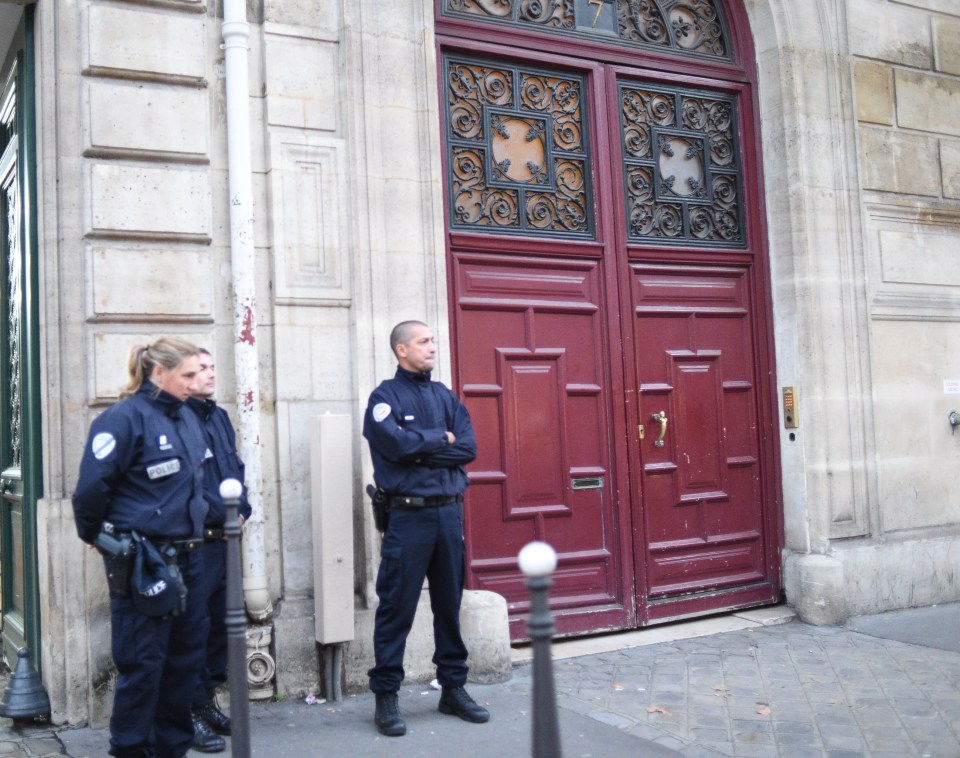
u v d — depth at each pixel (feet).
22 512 16.28
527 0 20.07
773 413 22.22
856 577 21.63
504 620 16.89
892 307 22.99
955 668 17.42
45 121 15.11
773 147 22.31
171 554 11.35
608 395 20.17
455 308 18.60
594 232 20.40
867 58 23.27
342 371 16.85
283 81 16.79
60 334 14.90
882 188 23.09
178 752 11.91
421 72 17.87
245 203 15.99
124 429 11.21
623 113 21.12
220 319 16.07
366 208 17.12
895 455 22.77
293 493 16.29
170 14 15.81
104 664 14.61
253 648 15.52
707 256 21.65
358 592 16.70
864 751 13.50
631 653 18.57
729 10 22.62
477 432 18.71
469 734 14.17
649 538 20.44
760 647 18.97
